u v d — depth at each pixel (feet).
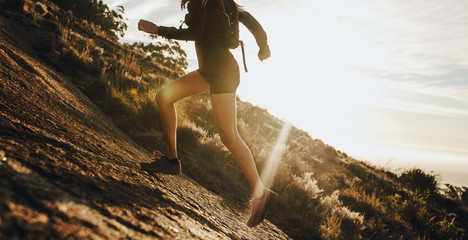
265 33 6.59
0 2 29.25
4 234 2.25
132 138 16.05
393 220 22.45
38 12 33.86
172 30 6.50
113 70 32.12
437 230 23.89
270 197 6.79
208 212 7.66
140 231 3.65
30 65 14.38
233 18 5.99
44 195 3.20
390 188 37.35
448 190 43.29
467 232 27.71
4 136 4.65
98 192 4.19
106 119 15.87
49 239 2.48
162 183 7.25
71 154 5.45
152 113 20.54
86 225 3.05
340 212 18.33
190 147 20.39
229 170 19.94
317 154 45.09
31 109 7.58
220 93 6.00
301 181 21.58
